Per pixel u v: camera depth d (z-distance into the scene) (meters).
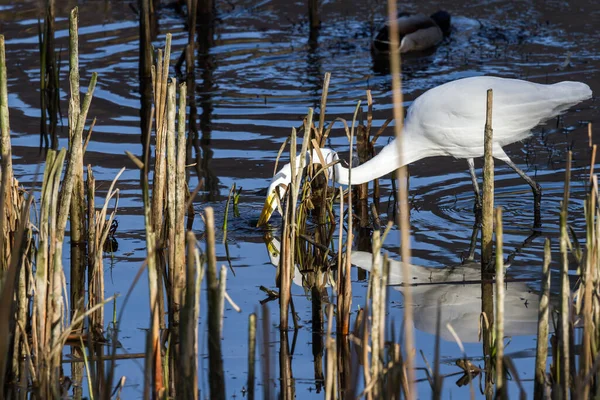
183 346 6.56
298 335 8.93
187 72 19.16
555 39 21.48
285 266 8.88
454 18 23.75
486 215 10.20
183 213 9.02
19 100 17.77
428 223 12.14
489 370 7.95
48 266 8.18
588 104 16.84
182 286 9.12
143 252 11.07
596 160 14.21
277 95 17.95
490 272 10.33
